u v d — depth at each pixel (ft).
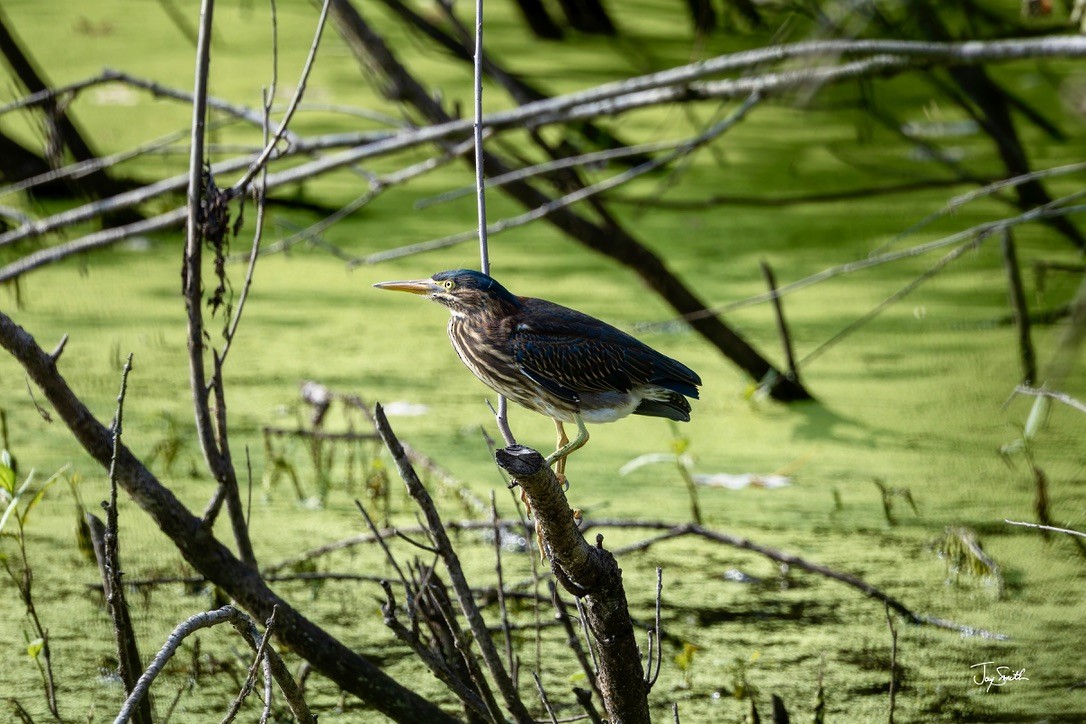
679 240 53.57
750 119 70.54
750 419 39.19
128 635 22.13
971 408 39.22
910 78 72.59
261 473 34.86
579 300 46.78
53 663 26.27
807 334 44.93
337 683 22.09
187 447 36.06
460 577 19.72
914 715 24.71
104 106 67.41
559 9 85.30
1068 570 30.32
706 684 25.94
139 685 15.92
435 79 73.05
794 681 25.95
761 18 46.06
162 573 29.86
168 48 78.13
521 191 40.11
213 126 38.93
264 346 43.09
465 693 20.08
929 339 44.37
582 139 57.21
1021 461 35.91
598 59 77.15
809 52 28.63
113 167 55.77
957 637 27.55
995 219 55.06
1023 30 42.52
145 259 51.44
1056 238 52.95
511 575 29.86
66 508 32.99
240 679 25.91
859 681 25.98
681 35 82.69
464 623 27.53
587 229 40.06
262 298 47.47
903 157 62.28
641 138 65.87
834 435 37.96
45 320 44.57
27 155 55.31
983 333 44.57
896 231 54.39
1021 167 49.06
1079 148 61.57
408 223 55.42
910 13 35.83
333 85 71.56
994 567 29.76
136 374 40.45
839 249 52.65
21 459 35.24
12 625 27.68
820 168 61.41
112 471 19.45
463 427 37.63
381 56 39.14
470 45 43.55
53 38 79.77
